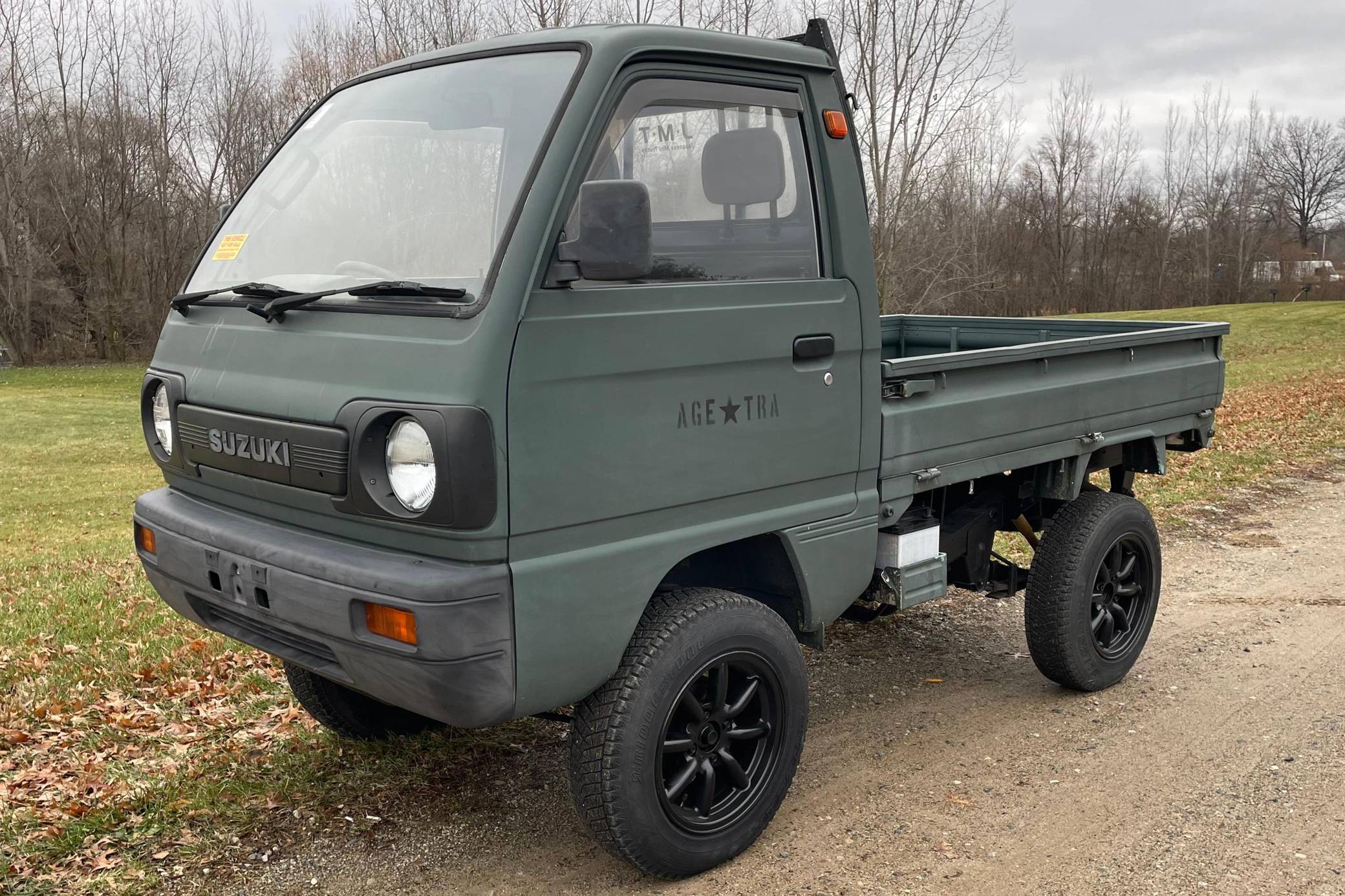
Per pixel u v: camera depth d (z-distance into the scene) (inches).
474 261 116.3
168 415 141.6
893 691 204.2
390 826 151.0
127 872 137.0
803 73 143.2
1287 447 500.7
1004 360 168.6
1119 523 193.5
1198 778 164.1
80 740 180.1
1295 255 2942.9
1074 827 149.1
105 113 1946.4
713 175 131.6
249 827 149.2
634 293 121.3
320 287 127.7
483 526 109.3
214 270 146.3
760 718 143.6
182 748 175.9
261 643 134.1
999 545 323.3
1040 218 2829.7
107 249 1969.7
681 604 132.2
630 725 124.6
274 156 155.0
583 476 117.6
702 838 135.0
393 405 110.6
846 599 151.3
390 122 137.5
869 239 150.5
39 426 1035.3
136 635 243.3
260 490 127.6
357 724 171.2
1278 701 195.5
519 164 118.3
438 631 108.6
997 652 226.7
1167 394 206.7
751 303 133.4
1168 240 2906.0
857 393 147.7
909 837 147.3
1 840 144.1
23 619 261.0
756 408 134.6
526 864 141.5
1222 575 285.1
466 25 1098.1
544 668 116.3
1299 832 146.6
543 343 112.7
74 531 510.3
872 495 152.3
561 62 124.8
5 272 1929.1
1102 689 201.2
